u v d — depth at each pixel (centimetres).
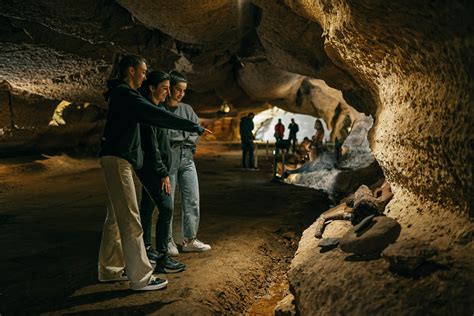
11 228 536
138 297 317
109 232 343
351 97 696
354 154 1266
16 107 1064
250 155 1266
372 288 247
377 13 264
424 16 227
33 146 1212
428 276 231
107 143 307
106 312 293
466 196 242
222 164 1408
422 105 295
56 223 563
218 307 325
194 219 424
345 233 341
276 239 513
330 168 1250
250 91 1545
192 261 400
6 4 609
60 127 1246
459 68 229
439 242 255
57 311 295
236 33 838
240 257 423
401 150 335
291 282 322
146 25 735
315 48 656
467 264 222
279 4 612
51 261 404
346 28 327
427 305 212
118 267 349
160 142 353
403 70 309
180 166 415
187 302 310
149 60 911
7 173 1027
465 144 232
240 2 691
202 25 734
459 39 214
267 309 355
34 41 723
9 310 298
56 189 870
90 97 1187
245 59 1112
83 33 717
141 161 318
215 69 1216
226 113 2194
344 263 292
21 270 379
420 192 312
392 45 292
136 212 315
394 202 363
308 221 607
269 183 949
